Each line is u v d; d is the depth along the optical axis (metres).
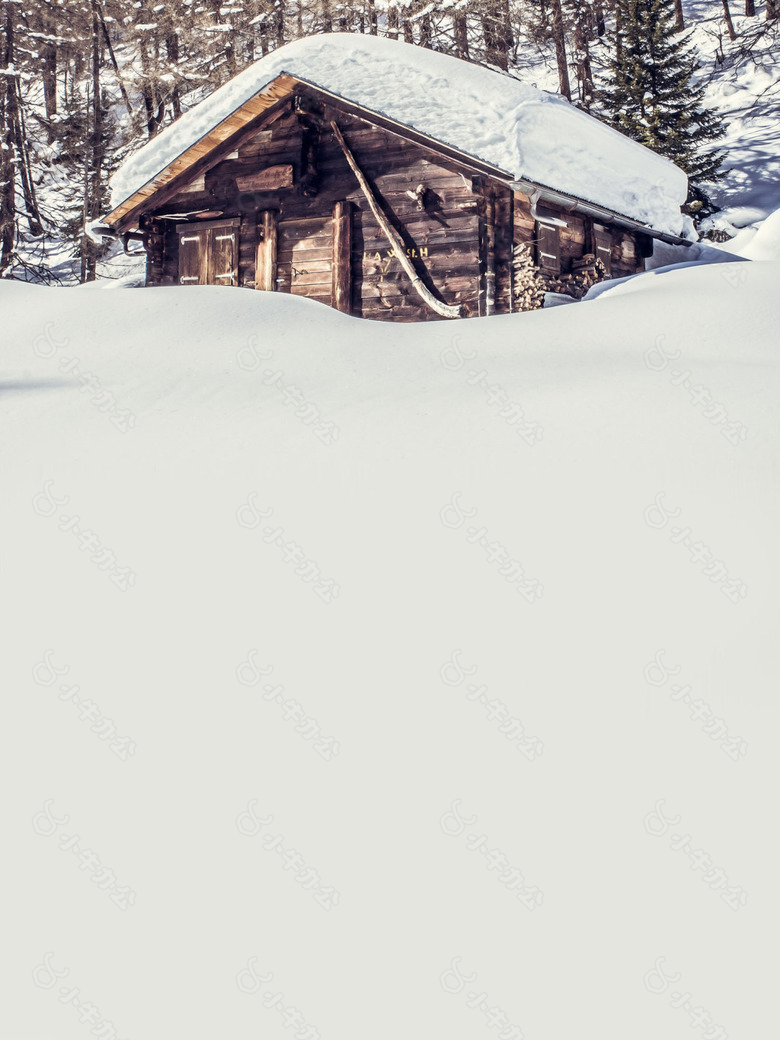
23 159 29.91
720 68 35.91
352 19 31.22
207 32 32.53
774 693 3.04
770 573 3.52
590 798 2.83
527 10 33.75
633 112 28.52
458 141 12.32
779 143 30.41
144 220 15.41
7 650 3.53
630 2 28.64
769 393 4.85
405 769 2.97
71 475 4.63
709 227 25.59
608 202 14.73
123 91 33.56
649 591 3.50
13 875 2.82
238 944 2.61
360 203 13.59
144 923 2.69
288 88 13.61
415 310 13.16
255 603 3.64
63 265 30.59
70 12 32.88
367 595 3.62
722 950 2.47
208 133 14.03
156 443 4.90
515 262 12.47
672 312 6.53
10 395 5.80
